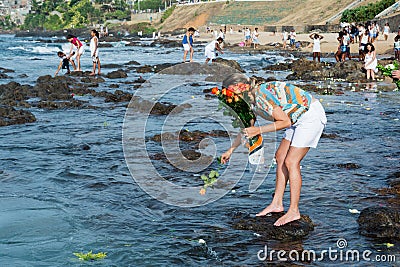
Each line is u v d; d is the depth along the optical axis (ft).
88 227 21.61
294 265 18.21
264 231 21.09
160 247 19.71
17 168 30.42
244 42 180.75
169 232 21.15
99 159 32.48
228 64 92.53
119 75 84.94
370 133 40.29
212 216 22.90
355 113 49.34
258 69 100.42
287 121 20.63
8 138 38.96
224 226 21.77
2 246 19.67
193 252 19.30
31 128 42.86
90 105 55.16
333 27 207.00
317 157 32.94
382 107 52.80
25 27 562.25
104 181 27.81
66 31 403.54
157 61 120.98
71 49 86.12
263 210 22.88
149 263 18.39
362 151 34.50
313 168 30.35
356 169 30.14
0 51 172.96
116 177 28.55
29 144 36.81
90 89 66.69
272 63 114.21
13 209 23.50
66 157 33.09
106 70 97.35
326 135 39.17
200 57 133.28
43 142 37.50
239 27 266.77
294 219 21.61
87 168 30.40
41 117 48.39
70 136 39.52
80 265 18.21
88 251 19.39
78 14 506.89
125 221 22.29
